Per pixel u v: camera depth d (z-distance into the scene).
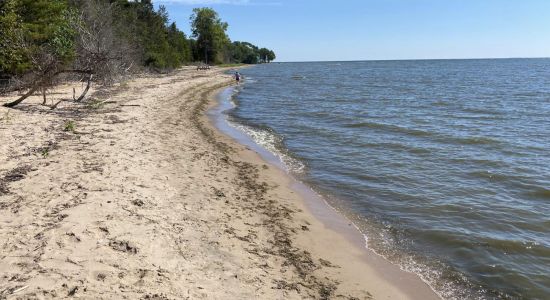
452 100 33.09
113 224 7.10
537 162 13.77
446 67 133.88
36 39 22.28
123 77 33.62
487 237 8.34
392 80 63.16
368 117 23.28
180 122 18.91
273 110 26.27
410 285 6.67
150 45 52.22
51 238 6.41
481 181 11.86
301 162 13.77
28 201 7.85
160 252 6.45
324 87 47.16
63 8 25.44
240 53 147.75
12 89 21.58
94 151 11.68
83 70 18.31
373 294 6.32
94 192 8.48
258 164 13.02
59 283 5.29
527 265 7.34
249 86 47.94
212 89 39.12
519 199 10.47
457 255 7.70
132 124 16.52
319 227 8.60
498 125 20.97
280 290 6.00
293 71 100.44
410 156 14.60
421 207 9.92
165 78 45.06
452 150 15.42
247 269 6.44
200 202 8.96
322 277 6.62
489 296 6.46
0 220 6.99
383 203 10.18
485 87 48.12
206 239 7.22
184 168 11.37
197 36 103.62
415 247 8.01
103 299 5.05
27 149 11.35
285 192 10.59
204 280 5.88
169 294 5.36
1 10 20.05
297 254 7.27
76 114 17.53
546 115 24.58
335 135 18.23
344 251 7.65
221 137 16.88
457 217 9.34
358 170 12.89
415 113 25.19
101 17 33.22
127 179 9.55
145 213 7.79
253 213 8.86
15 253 5.95
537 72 91.94
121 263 5.94
